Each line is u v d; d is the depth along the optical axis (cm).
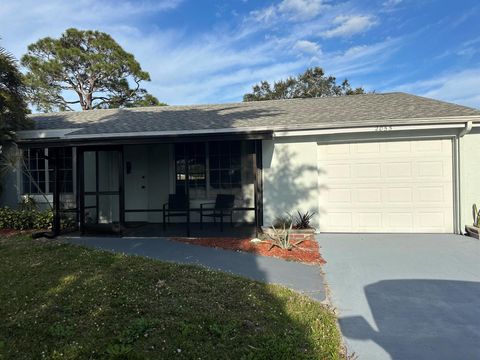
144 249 738
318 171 909
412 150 874
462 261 627
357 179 897
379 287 506
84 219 989
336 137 891
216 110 1200
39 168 1138
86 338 344
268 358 303
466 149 836
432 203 872
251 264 622
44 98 2588
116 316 388
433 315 412
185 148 1134
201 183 1126
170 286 478
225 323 368
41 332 358
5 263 605
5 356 317
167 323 367
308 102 1246
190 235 893
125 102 2922
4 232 977
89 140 888
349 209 902
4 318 392
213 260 648
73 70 2673
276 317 387
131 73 2833
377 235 855
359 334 367
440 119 818
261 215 995
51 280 509
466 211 841
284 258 661
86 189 1115
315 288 504
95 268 566
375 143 888
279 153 909
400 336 362
